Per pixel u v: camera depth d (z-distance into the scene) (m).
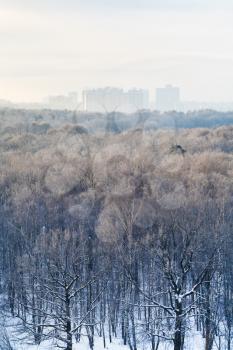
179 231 87.00
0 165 148.25
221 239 80.69
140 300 88.62
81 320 72.56
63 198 125.00
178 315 64.75
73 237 92.19
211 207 100.31
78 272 85.31
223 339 87.00
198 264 78.94
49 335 71.25
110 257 92.44
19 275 93.56
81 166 139.25
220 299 88.62
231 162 143.75
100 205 117.31
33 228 105.94
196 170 136.00
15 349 80.62
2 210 115.56
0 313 91.88
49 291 72.69
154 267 88.31
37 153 168.00
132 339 88.31
